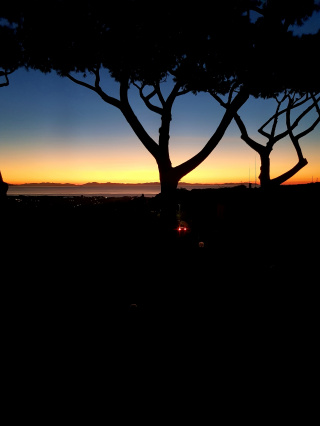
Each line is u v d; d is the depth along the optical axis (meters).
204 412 3.30
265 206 12.34
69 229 14.54
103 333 5.02
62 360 4.27
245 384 3.73
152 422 3.18
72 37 9.81
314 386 3.66
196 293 6.88
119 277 8.02
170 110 11.70
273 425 3.12
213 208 14.70
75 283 7.54
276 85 11.95
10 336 4.93
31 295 6.73
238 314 5.71
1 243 11.23
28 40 10.06
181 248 10.91
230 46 10.23
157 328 5.20
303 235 10.30
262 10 10.49
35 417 3.25
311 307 5.86
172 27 9.69
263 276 7.75
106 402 3.46
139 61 10.18
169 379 3.85
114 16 9.46
